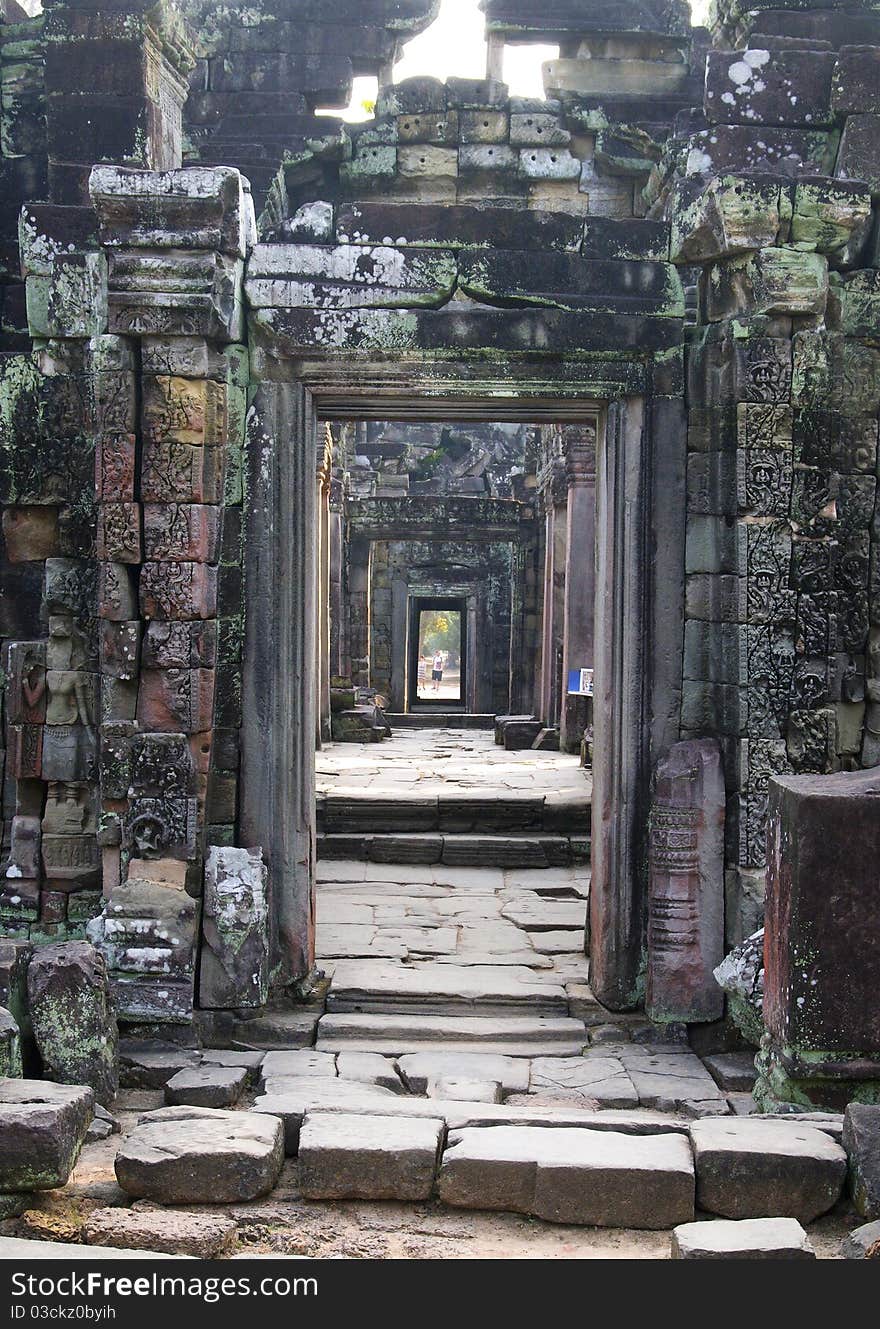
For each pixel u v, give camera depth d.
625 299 8.09
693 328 8.25
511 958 9.08
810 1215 4.94
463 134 11.52
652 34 11.55
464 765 15.56
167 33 8.62
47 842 8.33
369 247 8.03
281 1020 7.98
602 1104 6.96
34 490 8.19
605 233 8.12
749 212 7.55
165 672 7.76
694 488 8.15
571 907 10.51
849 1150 5.04
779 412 7.67
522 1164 4.96
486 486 28.33
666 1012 7.91
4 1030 5.56
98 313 8.00
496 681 30.59
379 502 24.88
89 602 8.23
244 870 7.88
